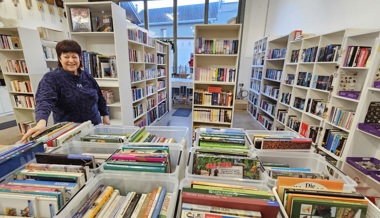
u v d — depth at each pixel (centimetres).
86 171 66
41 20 455
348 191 63
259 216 53
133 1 584
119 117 284
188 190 60
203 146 96
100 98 164
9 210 57
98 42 256
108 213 58
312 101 262
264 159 98
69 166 67
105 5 224
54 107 125
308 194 60
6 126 369
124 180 72
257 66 486
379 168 175
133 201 63
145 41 349
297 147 99
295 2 388
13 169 69
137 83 354
